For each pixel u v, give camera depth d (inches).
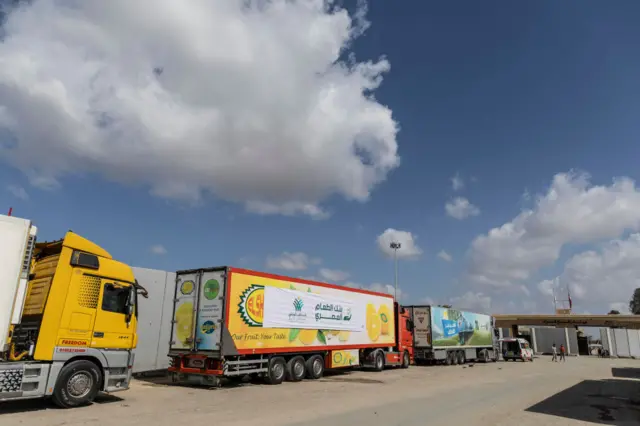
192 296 634.8
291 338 699.4
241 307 622.5
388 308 988.6
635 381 842.2
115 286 459.5
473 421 397.1
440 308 1246.3
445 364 1269.7
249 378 721.6
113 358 446.9
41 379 390.6
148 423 356.5
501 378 862.5
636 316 2475.4
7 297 370.0
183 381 625.9
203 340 608.1
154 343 752.3
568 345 2578.7
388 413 424.2
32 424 341.4
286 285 704.4
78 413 389.4
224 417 388.8
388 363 978.7
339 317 813.9
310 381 714.8
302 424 365.1
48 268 428.8
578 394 627.5
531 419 418.3
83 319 426.3
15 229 380.8
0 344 363.3
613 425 402.0
